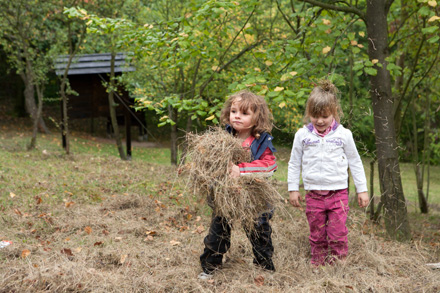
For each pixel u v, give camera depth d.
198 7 4.85
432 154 15.98
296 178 3.44
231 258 3.46
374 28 4.51
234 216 2.84
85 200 5.64
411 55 6.77
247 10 4.94
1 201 5.29
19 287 2.73
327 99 3.21
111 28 5.21
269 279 3.01
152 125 21.42
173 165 9.84
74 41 15.94
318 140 3.31
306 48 5.24
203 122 5.89
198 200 2.99
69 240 3.91
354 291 2.78
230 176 2.83
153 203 5.42
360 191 3.35
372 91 4.58
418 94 8.20
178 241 3.98
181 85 9.43
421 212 8.11
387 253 3.77
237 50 8.42
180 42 4.66
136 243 3.86
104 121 22.70
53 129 20.47
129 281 2.90
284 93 4.13
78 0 9.91
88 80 13.26
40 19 11.79
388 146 4.51
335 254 3.37
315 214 3.37
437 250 4.02
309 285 2.85
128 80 10.62
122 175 7.77
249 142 3.04
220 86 8.36
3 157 8.96
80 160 9.88
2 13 10.88
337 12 5.13
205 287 2.89
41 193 5.84
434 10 5.09
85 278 2.88
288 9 8.04
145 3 10.32
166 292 2.82
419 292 2.81
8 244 3.66
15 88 23.28
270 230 3.14
